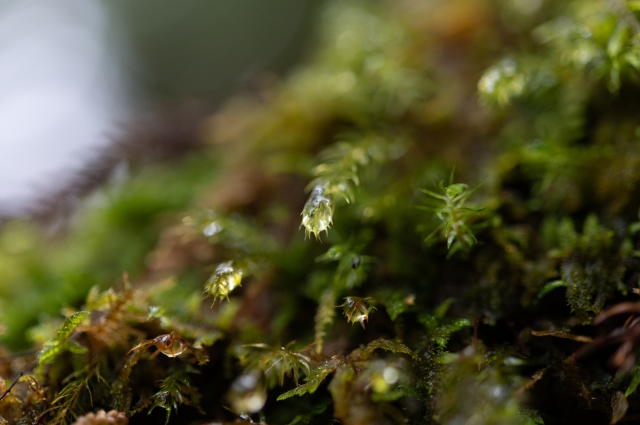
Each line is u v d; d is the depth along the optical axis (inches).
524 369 5.6
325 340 5.9
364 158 6.4
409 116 7.1
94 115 17.6
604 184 6.1
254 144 7.4
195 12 21.9
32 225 7.9
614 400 5.4
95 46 21.1
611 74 6.1
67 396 5.6
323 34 9.6
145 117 9.3
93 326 5.8
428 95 7.3
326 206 5.7
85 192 7.8
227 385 5.8
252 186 7.1
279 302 6.3
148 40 21.9
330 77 7.5
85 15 22.0
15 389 5.7
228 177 7.4
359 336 5.9
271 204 7.0
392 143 6.8
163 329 5.8
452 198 5.8
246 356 5.8
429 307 6.0
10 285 7.3
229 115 8.4
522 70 6.6
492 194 6.3
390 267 6.2
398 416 5.4
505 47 7.3
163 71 21.3
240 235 6.4
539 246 6.1
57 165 10.8
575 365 5.6
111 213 7.5
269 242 6.5
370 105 7.2
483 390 5.3
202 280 6.6
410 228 6.3
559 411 5.5
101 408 5.6
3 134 15.4
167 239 6.9
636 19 6.0
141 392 5.7
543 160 6.3
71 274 7.0
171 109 9.7
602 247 5.8
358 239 6.4
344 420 5.4
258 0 20.5
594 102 6.5
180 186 8.0
